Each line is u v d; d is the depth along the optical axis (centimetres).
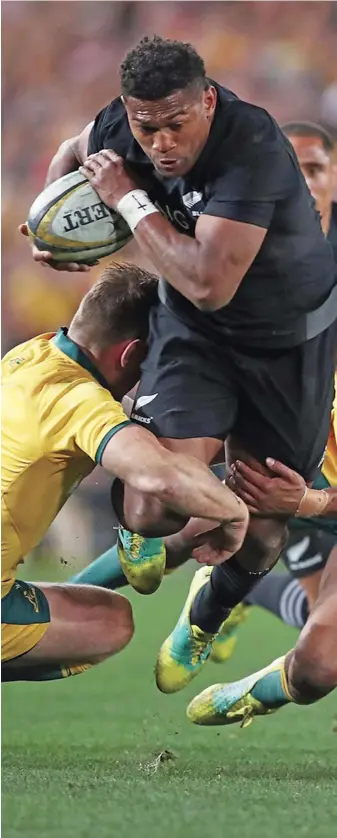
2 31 4659
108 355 1266
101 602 1322
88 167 1238
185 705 1827
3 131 4569
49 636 1277
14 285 4334
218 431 1276
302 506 1359
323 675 1279
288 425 1333
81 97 4628
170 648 1460
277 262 1200
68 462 1224
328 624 1290
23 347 1278
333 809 1048
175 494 1112
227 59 4634
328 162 1809
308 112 4566
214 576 1402
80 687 2022
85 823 984
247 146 1143
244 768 1284
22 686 2041
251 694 1415
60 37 4678
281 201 1160
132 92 1100
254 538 1373
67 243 1255
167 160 1129
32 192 4494
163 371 1282
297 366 1301
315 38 4634
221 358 1285
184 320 1273
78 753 1399
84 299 1282
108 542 3759
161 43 1108
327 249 1281
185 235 1165
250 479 1347
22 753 1399
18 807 1049
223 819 999
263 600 1925
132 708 1797
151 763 1312
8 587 1257
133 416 1291
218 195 1141
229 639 1903
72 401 1187
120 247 1279
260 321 1250
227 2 4656
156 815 1015
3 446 1220
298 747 1458
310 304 1263
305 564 1803
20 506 1237
